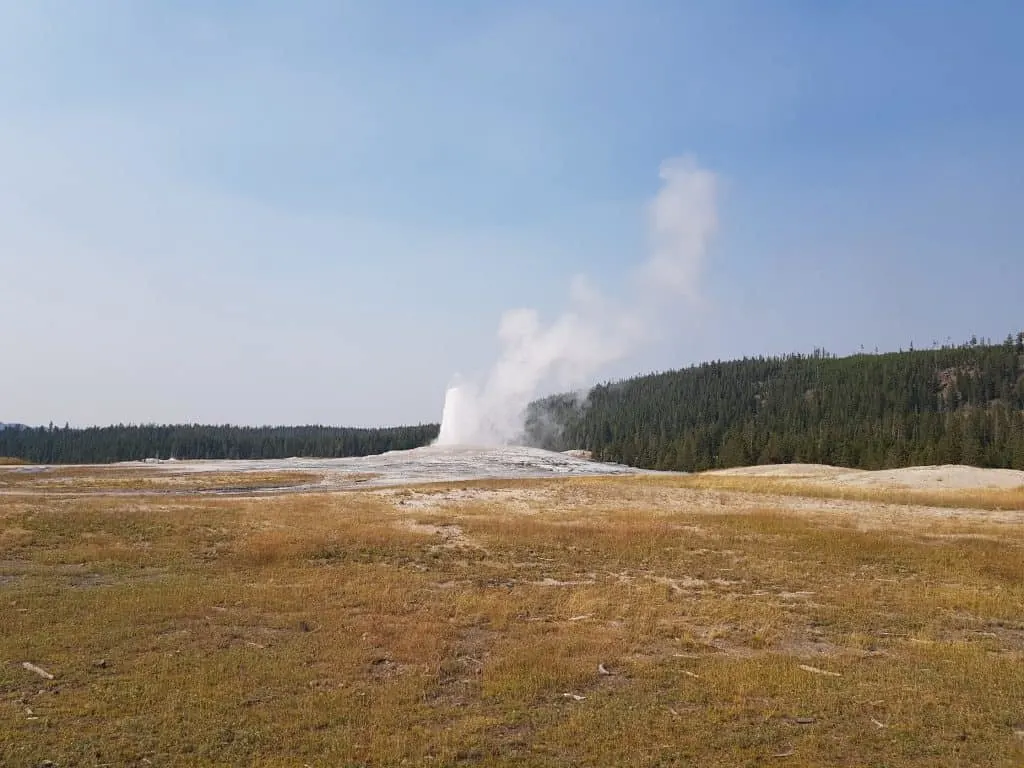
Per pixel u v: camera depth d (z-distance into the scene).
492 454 82.06
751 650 13.23
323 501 33.97
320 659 12.16
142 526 24.31
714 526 26.56
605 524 26.95
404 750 8.80
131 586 17.05
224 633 13.48
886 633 14.25
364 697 10.54
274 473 59.44
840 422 141.25
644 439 144.12
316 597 16.23
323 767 8.35
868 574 19.30
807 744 9.03
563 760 8.62
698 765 8.48
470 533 24.80
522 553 21.84
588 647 13.05
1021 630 14.68
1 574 18.14
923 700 10.46
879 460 98.19
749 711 10.12
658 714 10.02
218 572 18.89
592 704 10.44
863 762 8.55
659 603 16.23
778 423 139.25
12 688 10.61
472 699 10.72
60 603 15.27
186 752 8.70
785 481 47.69
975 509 33.53
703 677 11.48
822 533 24.70
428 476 57.75
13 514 24.61
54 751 8.55
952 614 15.71
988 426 109.19
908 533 25.20
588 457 148.62
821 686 11.08
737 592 17.56
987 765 8.45
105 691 10.51
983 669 11.92
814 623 14.92
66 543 21.86
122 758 8.45
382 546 22.27
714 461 119.12
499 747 8.97
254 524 25.72
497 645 13.23
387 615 15.02
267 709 10.02
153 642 12.83
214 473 59.53
